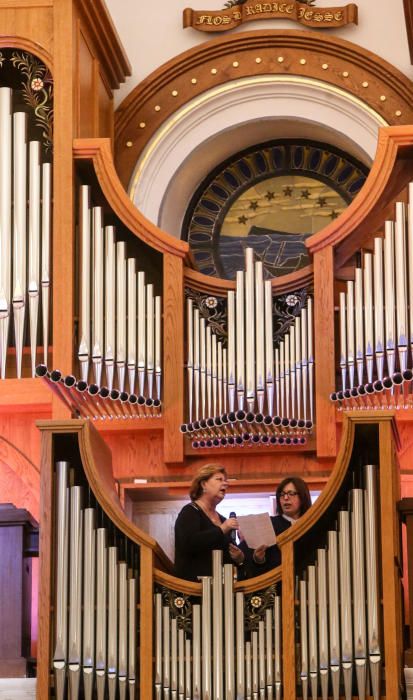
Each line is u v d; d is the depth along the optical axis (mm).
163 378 12938
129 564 10336
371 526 10133
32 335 12695
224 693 10023
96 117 13758
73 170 13047
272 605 10156
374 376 12719
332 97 14422
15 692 10352
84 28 13508
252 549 10602
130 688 10078
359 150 14414
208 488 10781
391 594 10016
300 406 12820
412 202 12812
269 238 14812
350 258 13172
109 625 10133
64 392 12461
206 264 14812
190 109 14500
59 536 10227
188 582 10203
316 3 14602
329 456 12719
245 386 12844
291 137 14875
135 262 13055
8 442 12914
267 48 14547
